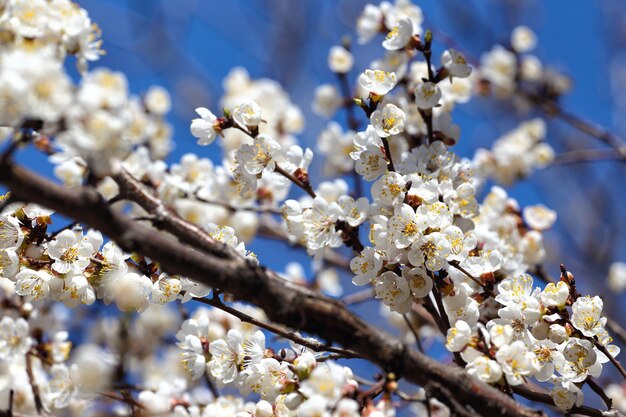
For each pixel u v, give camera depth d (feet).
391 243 11.80
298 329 9.27
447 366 10.14
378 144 12.53
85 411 17.83
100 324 22.08
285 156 13.39
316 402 9.98
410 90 15.56
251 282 8.85
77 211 8.23
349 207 12.47
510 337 11.17
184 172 18.28
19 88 8.46
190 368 13.21
